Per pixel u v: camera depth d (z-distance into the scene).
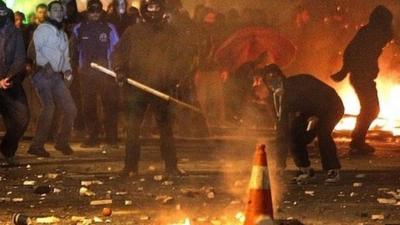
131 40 22.00
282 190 20.20
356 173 23.23
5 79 23.81
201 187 20.53
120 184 20.98
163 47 22.00
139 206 17.95
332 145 21.45
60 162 25.45
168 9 24.70
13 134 24.38
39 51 26.45
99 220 16.31
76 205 18.09
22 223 15.85
